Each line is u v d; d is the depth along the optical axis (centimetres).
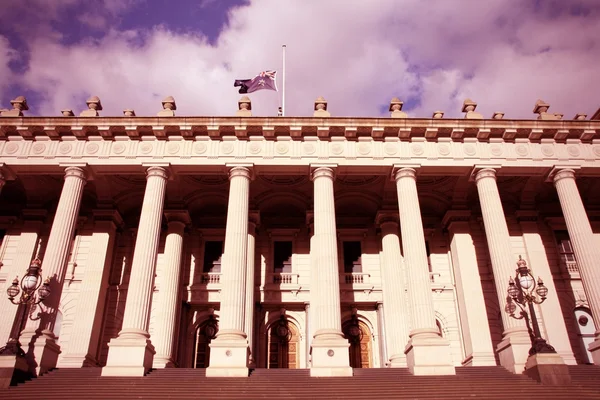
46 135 2670
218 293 2991
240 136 2661
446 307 2977
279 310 2981
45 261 2331
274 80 3114
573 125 2684
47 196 3083
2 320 2617
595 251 2448
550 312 2778
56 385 1850
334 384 1870
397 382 1894
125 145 2642
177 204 3012
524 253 3011
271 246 3161
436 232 3189
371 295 2998
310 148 2650
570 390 1791
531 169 2677
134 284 2269
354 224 3209
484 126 2673
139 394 1739
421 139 2697
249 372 2080
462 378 1961
